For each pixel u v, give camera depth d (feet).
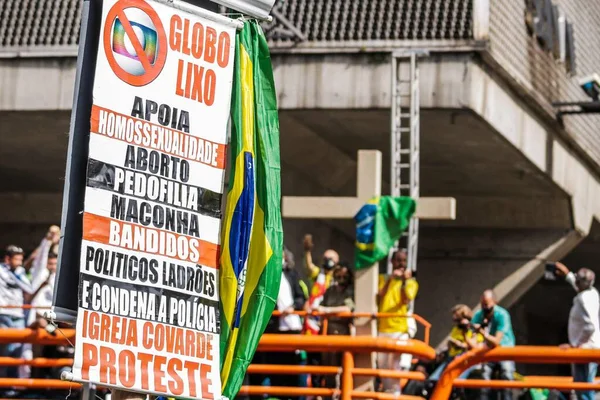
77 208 30.50
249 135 34.30
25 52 78.33
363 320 51.98
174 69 32.07
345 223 93.25
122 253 30.63
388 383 52.95
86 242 30.01
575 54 92.07
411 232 65.67
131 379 30.45
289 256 55.67
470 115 73.87
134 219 30.94
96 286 30.09
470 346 50.03
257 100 34.81
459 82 72.54
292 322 54.29
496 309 53.11
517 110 79.82
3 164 93.56
